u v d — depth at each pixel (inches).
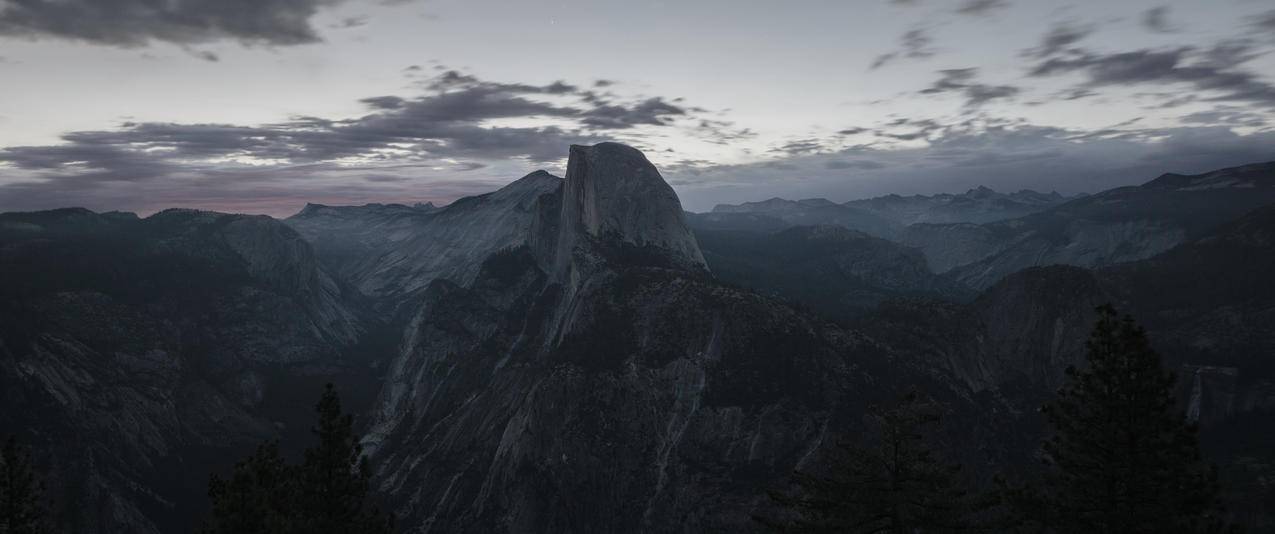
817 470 3280.0
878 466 939.3
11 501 1419.8
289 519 1020.5
